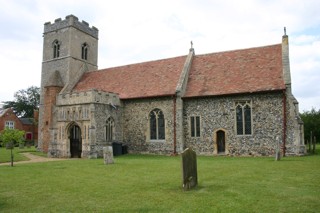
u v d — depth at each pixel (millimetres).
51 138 23594
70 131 23312
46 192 8555
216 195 7832
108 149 15898
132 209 6645
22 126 53094
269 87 19969
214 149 21438
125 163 15914
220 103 21594
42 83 30609
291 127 19406
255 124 20406
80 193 8352
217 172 11891
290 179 9977
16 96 69312
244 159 17781
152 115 23766
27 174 12156
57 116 23469
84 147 21625
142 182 9875
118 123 24156
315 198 7371
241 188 8625
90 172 12500
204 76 23641
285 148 19422
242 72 22406
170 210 6520
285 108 19641
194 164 9195
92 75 29750
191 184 8875
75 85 29172
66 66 29172
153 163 15773
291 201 7105
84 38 31359
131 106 24562
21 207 7012
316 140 26000
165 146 22766
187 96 22297
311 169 12312
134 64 28594
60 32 30172
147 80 25453
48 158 21969
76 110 22344
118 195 8016
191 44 26359
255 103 20531
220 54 25297
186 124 22562
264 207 6629
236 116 21094
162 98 23234
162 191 8445
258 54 23484
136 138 24094
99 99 22172
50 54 30562
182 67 25031
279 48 23078
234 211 6355
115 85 26594
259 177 10484
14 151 29359
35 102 70312
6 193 8492
